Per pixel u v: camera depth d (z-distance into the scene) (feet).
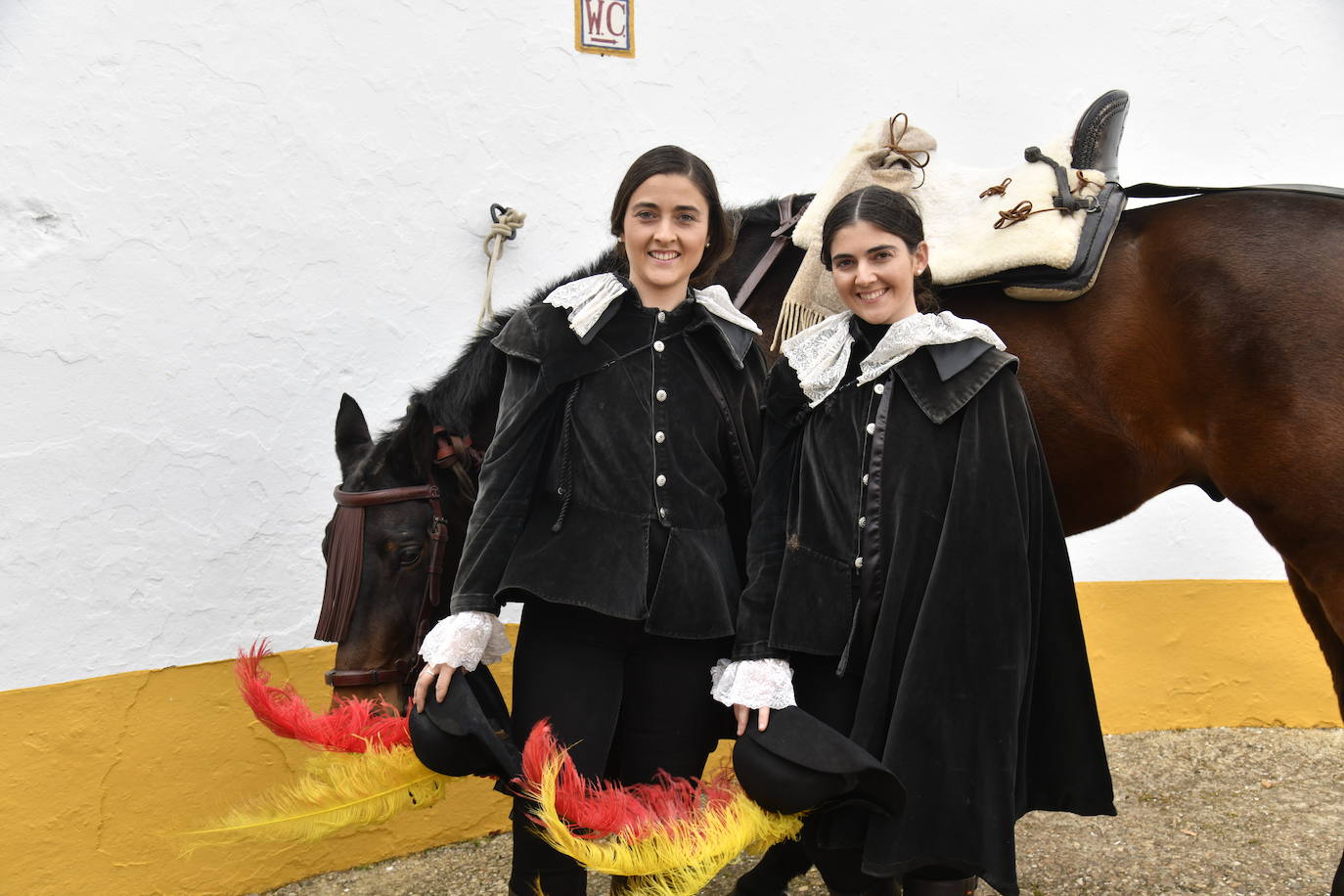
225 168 8.26
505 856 9.02
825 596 5.11
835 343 5.43
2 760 7.32
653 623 5.04
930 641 4.86
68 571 7.61
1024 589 4.93
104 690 7.74
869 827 4.88
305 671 8.71
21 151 7.40
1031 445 5.17
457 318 9.43
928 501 5.05
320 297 8.73
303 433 8.68
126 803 7.84
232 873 8.26
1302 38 12.27
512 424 5.20
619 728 5.49
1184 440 7.27
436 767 4.93
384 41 8.96
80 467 7.66
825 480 5.25
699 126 10.54
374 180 8.95
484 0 9.43
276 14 8.46
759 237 8.16
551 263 9.89
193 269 8.13
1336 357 6.63
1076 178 7.55
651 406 5.30
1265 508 7.05
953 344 5.16
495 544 5.09
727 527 5.68
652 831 4.56
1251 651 11.98
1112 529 11.67
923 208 7.87
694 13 10.46
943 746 4.81
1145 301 7.25
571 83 9.89
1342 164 12.44
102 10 7.71
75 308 7.63
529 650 5.23
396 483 6.95
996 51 11.71
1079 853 8.93
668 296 5.53
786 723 4.84
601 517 5.13
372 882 8.58
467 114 9.38
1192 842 9.04
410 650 6.86
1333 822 9.35
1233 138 12.15
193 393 8.15
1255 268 6.88
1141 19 11.96
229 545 8.34
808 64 11.02
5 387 7.37
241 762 8.35
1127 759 11.02
